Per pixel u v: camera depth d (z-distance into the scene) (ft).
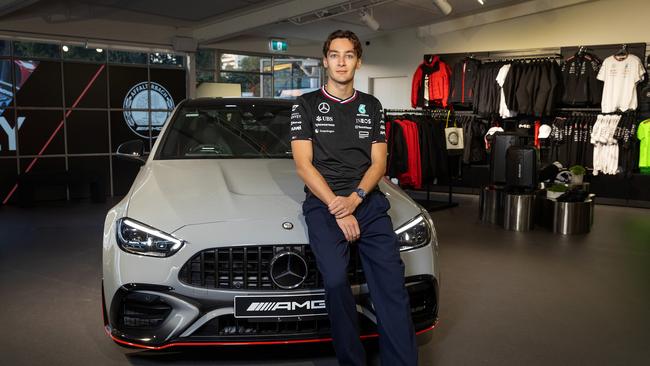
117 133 27.12
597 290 11.23
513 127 27.04
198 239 6.34
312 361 7.40
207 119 9.82
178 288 6.31
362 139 6.41
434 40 31.24
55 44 25.04
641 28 24.73
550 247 15.40
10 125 24.17
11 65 24.00
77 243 15.51
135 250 6.41
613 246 15.61
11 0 19.58
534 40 27.71
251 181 7.72
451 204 23.27
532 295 10.84
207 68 30.01
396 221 6.86
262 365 7.26
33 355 7.66
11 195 24.25
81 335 8.43
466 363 7.55
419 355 7.81
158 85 28.19
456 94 27.73
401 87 33.32
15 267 12.76
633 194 23.95
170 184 7.54
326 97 6.42
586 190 19.53
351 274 6.59
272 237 6.37
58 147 25.50
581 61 24.48
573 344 8.29
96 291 10.84
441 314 9.64
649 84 23.77
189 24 27.73
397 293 6.02
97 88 26.35
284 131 9.76
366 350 7.82
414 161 20.42
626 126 23.53
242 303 6.31
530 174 17.70
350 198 6.14
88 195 26.40
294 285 6.36
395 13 27.37
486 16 28.55
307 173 6.20
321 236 6.09
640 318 9.52
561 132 24.67
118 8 23.82
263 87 32.53
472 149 26.66
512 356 7.81
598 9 25.72
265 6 24.30
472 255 14.34
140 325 6.53
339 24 29.22
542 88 24.64
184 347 7.84
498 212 19.03
